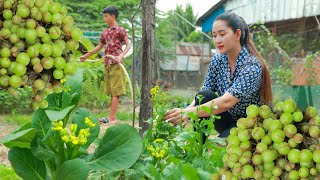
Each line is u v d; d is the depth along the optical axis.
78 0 24.38
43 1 1.98
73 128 2.32
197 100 4.40
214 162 3.00
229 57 4.44
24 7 1.94
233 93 4.09
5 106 11.47
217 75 4.71
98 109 13.09
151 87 4.03
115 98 8.50
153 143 3.01
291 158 2.05
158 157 2.80
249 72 4.16
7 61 1.92
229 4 14.97
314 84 10.84
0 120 10.02
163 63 23.34
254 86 4.18
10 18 1.96
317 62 10.93
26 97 11.65
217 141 3.31
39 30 1.94
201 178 2.41
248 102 4.34
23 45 1.97
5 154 5.89
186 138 3.23
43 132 2.47
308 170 2.04
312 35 12.16
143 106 4.05
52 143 2.44
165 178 2.54
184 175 2.43
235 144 2.23
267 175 2.14
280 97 10.91
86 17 24.48
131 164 2.40
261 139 2.14
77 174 2.23
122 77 8.35
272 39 12.60
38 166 2.49
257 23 12.67
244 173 2.16
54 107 2.50
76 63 2.13
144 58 4.02
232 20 4.28
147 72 4.02
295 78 11.34
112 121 8.60
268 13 13.03
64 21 2.04
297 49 12.73
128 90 15.57
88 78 13.15
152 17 3.99
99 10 24.45
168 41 25.67
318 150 2.02
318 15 11.60
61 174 2.28
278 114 2.18
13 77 1.94
